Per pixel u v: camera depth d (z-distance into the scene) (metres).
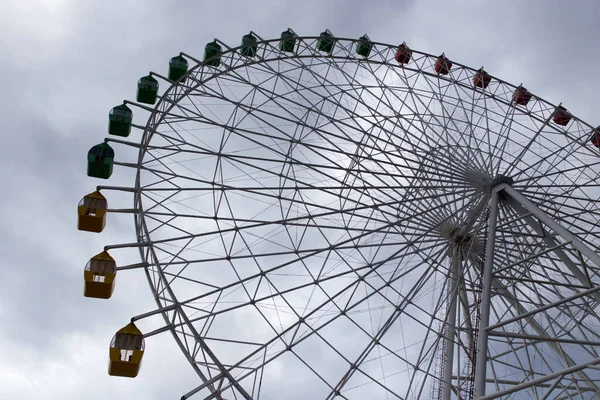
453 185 26.52
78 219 27.39
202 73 29.06
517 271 26.12
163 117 27.58
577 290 24.53
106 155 27.61
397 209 26.81
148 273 26.81
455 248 26.67
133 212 26.92
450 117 29.48
